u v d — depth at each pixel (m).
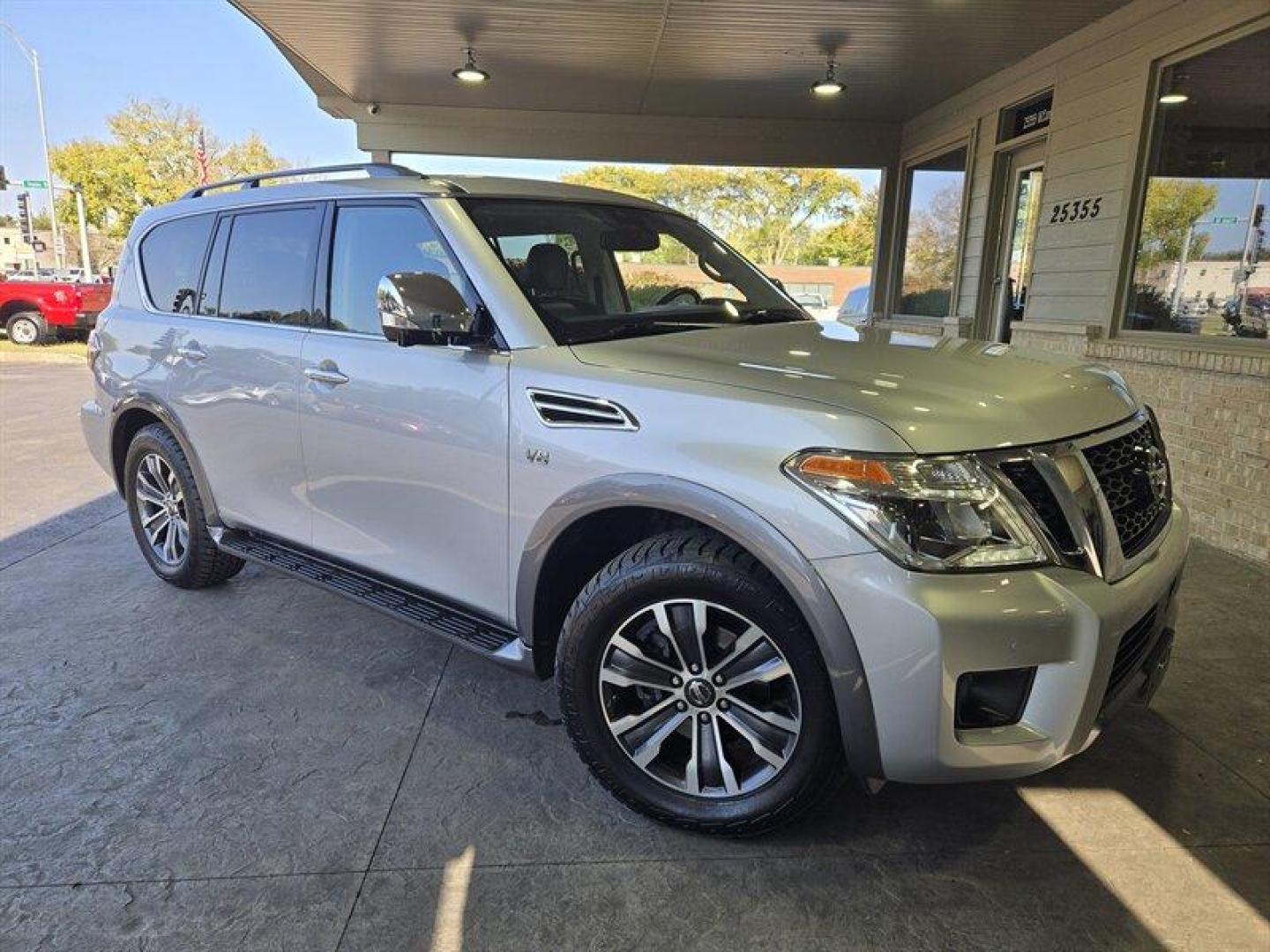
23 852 2.26
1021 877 2.17
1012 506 1.91
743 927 2.01
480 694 3.12
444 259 2.74
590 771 2.43
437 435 2.67
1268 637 3.54
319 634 3.64
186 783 2.57
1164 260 5.62
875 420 1.94
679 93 9.21
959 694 1.89
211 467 3.69
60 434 8.41
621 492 2.20
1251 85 4.85
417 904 2.08
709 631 2.20
